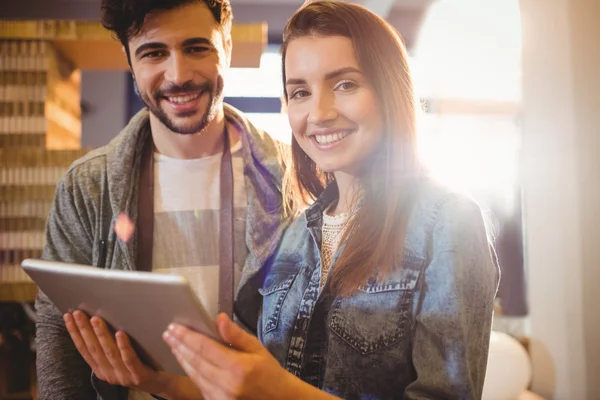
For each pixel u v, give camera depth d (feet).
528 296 7.94
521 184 8.11
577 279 7.23
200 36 4.58
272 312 4.10
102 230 4.73
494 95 8.89
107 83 12.48
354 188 3.93
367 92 3.63
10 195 6.13
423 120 3.82
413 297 3.51
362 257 3.65
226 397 2.90
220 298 4.70
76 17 12.01
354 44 3.60
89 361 3.55
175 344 2.96
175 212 4.91
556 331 7.49
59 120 6.69
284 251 4.35
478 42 9.11
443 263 3.39
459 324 3.27
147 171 4.97
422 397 3.27
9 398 7.00
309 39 3.71
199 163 4.98
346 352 3.63
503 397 6.68
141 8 4.43
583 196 7.16
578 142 7.23
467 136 8.98
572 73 7.25
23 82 6.23
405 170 3.68
